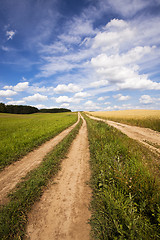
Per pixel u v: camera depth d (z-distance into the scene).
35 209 2.57
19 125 18.50
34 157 5.89
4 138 9.26
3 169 4.63
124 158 4.72
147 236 1.59
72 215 2.40
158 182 2.52
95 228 2.05
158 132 12.37
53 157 5.51
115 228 1.85
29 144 7.80
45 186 3.42
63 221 2.27
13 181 3.78
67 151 6.55
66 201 2.81
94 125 15.77
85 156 5.80
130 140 7.66
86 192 3.13
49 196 3.00
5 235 1.99
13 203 2.67
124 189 2.59
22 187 3.32
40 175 3.92
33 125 18.36
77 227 2.13
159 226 1.75
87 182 3.57
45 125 18.00
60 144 7.68
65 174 4.13
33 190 3.14
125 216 1.88
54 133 11.58
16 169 4.63
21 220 2.28
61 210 2.54
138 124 17.86
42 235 2.02
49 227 2.15
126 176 2.70
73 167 4.65
